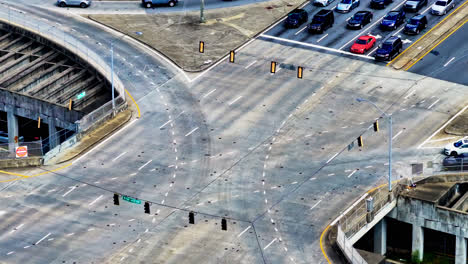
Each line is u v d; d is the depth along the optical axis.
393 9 163.38
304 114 134.62
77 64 152.00
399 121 132.38
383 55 147.50
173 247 106.75
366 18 158.50
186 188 118.00
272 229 110.00
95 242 107.81
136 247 106.81
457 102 137.00
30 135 148.88
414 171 119.50
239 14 164.38
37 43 158.50
